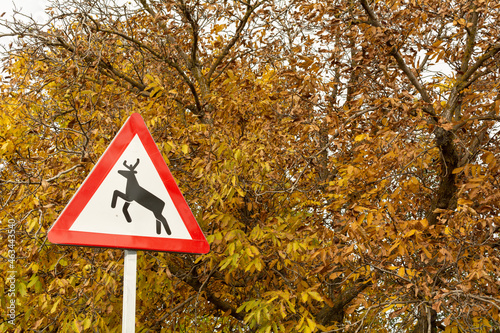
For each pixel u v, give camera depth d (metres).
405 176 4.39
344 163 5.20
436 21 4.96
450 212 3.69
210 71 6.45
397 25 4.75
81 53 5.02
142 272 4.35
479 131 4.92
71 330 3.62
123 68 6.25
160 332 5.22
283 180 4.94
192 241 2.41
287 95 4.35
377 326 5.53
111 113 4.44
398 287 3.83
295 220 4.78
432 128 4.19
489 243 3.64
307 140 4.80
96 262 3.95
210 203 4.04
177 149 4.41
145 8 6.57
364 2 4.48
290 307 3.90
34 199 3.52
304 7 4.71
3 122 4.57
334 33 4.69
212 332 6.38
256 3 6.15
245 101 5.16
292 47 5.57
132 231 2.29
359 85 4.91
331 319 5.98
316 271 3.54
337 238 3.39
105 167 2.31
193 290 5.65
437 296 3.29
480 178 3.53
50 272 4.02
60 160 4.37
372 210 3.47
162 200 2.39
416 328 5.49
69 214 2.19
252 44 6.43
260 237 4.12
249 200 4.82
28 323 4.20
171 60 6.05
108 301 3.96
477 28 5.06
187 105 5.91
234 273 5.11
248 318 3.88
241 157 4.29
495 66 5.05
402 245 3.36
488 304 3.54
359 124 5.00
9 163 4.39
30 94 4.63
